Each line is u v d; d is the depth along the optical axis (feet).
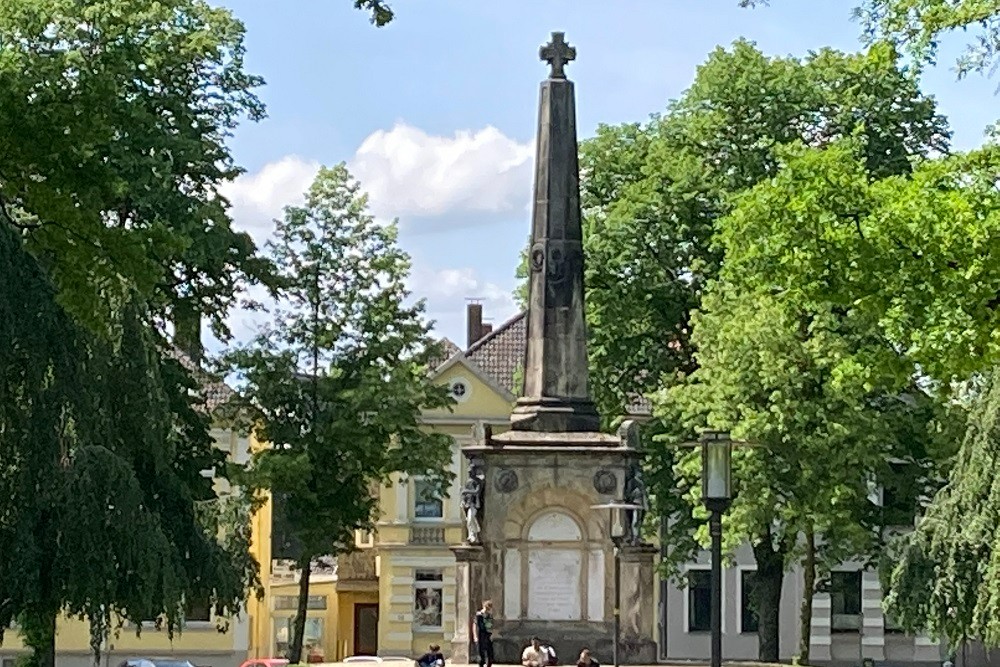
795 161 106.93
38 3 140.36
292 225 201.98
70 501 140.36
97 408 145.07
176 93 192.75
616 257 216.74
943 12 102.01
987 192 103.55
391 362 201.57
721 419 193.47
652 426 215.72
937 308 100.99
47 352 135.03
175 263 189.47
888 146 219.61
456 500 300.20
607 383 219.00
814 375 192.24
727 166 221.25
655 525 215.92
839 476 192.03
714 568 124.67
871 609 286.25
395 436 206.18
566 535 163.84
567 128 168.14
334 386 198.90
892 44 104.53
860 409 191.42
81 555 140.46
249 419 201.57
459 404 299.99
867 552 203.62
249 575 197.98
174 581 146.00
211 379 200.23
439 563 299.79
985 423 186.09
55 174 100.94
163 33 191.01
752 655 285.23
